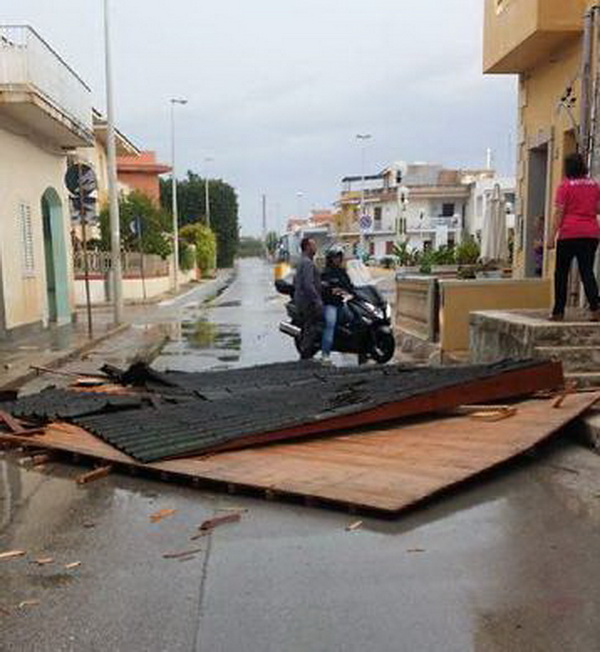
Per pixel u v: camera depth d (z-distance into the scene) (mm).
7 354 12391
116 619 3223
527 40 9703
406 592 3408
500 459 5020
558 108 10211
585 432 5762
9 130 14578
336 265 10891
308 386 7578
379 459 5176
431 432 5867
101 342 14930
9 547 4102
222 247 81688
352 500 4348
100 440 5930
